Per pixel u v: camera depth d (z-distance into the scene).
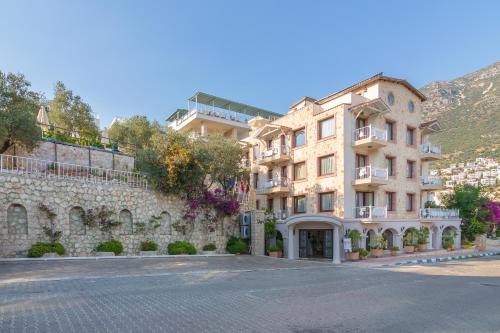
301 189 30.41
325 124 28.89
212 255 23.97
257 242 26.97
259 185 36.12
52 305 8.12
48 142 23.09
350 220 24.84
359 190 27.36
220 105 46.88
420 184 31.56
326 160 28.42
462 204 36.44
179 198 24.11
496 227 44.69
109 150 26.47
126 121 37.31
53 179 18.47
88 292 9.83
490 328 7.05
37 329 6.27
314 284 12.62
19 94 19.92
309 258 26.78
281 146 31.94
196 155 23.97
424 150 32.12
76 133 30.06
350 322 7.28
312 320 7.36
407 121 31.02
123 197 21.23
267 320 7.27
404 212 29.64
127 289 10.49
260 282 12.91
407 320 7.54
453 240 31.55
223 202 25.98
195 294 10.04
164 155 23.42
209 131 47.34
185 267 16.81
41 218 17.80
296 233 27.64
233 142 30.23
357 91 30.78
